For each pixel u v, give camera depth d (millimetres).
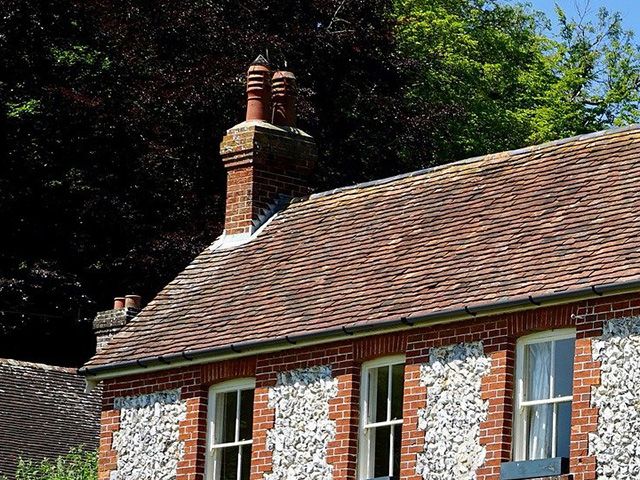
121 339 39781
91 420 56500
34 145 64000
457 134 73562
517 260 32750
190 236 61594
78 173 64188
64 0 64250
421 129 67000
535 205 34812
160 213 63594
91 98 63000
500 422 31422
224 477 36719
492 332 31906
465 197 36969
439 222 36438
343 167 64812
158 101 62969
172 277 62188
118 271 63656
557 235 32969
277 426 35344
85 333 64375
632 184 33438
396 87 68625
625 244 31094
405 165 66688
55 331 64062
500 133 76688
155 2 64250
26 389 56375
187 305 39688
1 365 56906
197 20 64312
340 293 35625
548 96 81938
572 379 30844
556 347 31281
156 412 38125
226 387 37062
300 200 41500
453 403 32281
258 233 41250
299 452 34812
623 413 29531
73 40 65125
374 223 38188
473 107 76562
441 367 32625
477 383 31969
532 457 31250
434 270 34312
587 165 35312
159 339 38625
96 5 64312
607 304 30156
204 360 36906
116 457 38812
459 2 83062
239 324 36906
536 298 30766
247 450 36375
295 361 35312
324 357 34750
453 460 32094
